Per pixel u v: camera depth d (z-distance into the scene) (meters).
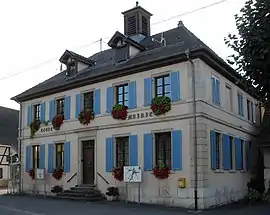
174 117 16.02
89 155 19.52
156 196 16.08
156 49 19.11
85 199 17.67
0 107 38.38
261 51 6.61
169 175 15.82
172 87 16.30
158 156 16.61
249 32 6.86
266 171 19.77
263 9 6.76
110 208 14.65
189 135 15.48
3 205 15.96
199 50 15.43
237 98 20.19
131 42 19.55
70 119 20.50
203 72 15.98
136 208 14.68
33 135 22.55
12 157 25.81
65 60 22.55
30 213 13.41
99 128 18.86
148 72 17.20
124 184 17.38
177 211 13.89
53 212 13.60
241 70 7.21
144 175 16.62
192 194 15.02
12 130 36.22
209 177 15.50
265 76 6.95
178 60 16.17
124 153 17.97
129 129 17.56
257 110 24.19
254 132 22.62
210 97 16.45
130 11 22.84
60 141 20.89
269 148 19.91
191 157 15.28
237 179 18.98
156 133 16.59
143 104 17.17
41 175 21.25
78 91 20.34
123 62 19.52
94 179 18.83
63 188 20.28
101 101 19.06
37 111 23.12
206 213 13.45
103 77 18.88
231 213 13.49
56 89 21.44
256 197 18.48
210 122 16.20
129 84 17.89
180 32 19.98
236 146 19.38
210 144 15.98
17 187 22.94
